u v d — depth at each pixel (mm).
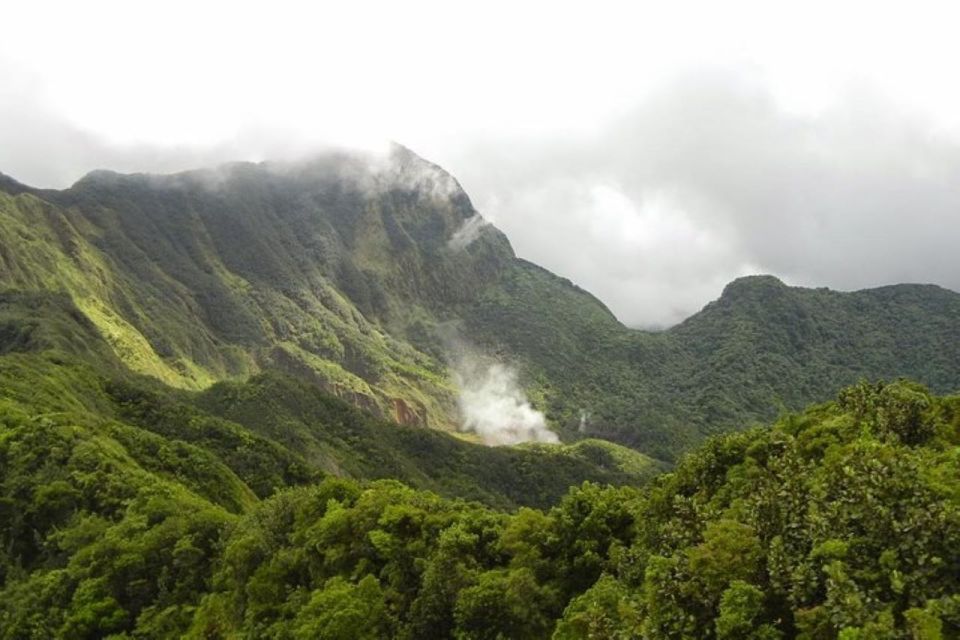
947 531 18172
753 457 31562
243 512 73812
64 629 37969
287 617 32812
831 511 20125
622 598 23859
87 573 41281
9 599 43406
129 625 39344
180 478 72500
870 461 21500
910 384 35469
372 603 30172
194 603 39281
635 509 31891
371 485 42188
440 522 34094
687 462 33188
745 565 20375
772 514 22234
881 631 15797
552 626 28078
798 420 35625
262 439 108562
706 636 19453
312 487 44094
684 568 21141
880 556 18375
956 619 16312
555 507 33562
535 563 30594
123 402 102125
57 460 56812
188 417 104938
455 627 29422
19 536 51062
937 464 24641
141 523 44375
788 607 19219
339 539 34906
